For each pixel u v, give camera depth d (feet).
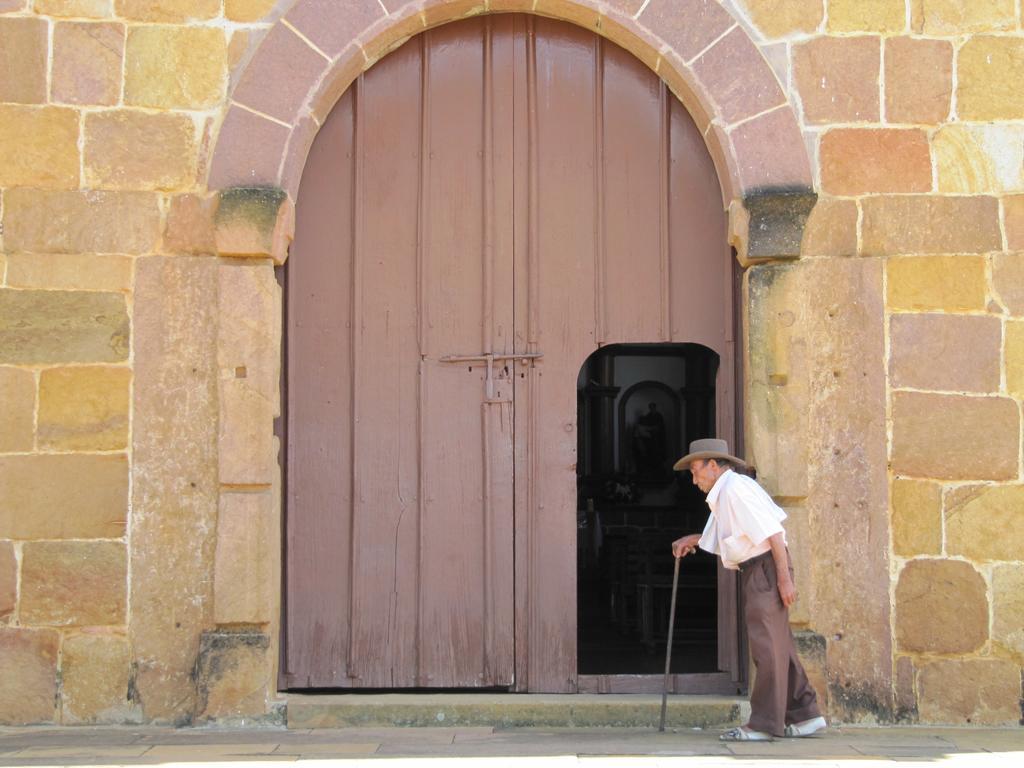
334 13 18.70
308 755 15.85
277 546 18.53
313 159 19.45
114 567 18.03
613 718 18.39
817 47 18.88
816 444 18.44
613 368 38.06
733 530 16.79
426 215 19.52
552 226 19.57
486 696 18.71
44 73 18.43
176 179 18.44
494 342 19.44
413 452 19.36
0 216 18.24
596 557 35.19
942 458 18.37
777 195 18.45
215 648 17.87
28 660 17.90
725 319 19.47
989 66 18.83
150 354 18.25
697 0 18.97
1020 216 18.61
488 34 19.70
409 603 19.22
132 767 14.99
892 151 18.75
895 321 18.54
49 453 18.08
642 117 19.72
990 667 18.15
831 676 18.17
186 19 18.61
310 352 19.33
